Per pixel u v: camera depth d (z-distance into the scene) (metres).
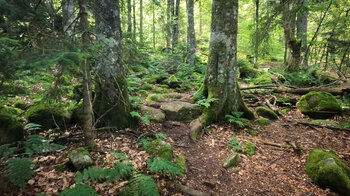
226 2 5.28
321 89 7.24
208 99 5.54
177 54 13.48
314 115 6.02
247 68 11.95
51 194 2.52
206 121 5.25
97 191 2.66
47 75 5.38
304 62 11.69
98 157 3.42
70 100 5.46
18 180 2.41
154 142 3.96
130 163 3.27
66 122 4.57
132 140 4.24
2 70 2.45
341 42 8.45
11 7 2.33
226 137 4.83
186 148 4.26
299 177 3.58
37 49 2.36
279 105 7.14
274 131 5.26
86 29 3.10
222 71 5.56
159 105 6.00
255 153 4.27
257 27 8.37
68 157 3.20
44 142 3.46
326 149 4.34
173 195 2.84
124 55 5.68
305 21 12.57
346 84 8.41
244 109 5.91
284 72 11.19
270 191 3.25
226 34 5.42
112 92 4.50
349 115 5.74
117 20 4.37
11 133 3.54
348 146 4.42
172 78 9.16
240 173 3.63
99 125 4.52
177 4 18.98
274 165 3.92
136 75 9.56
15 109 4.89
